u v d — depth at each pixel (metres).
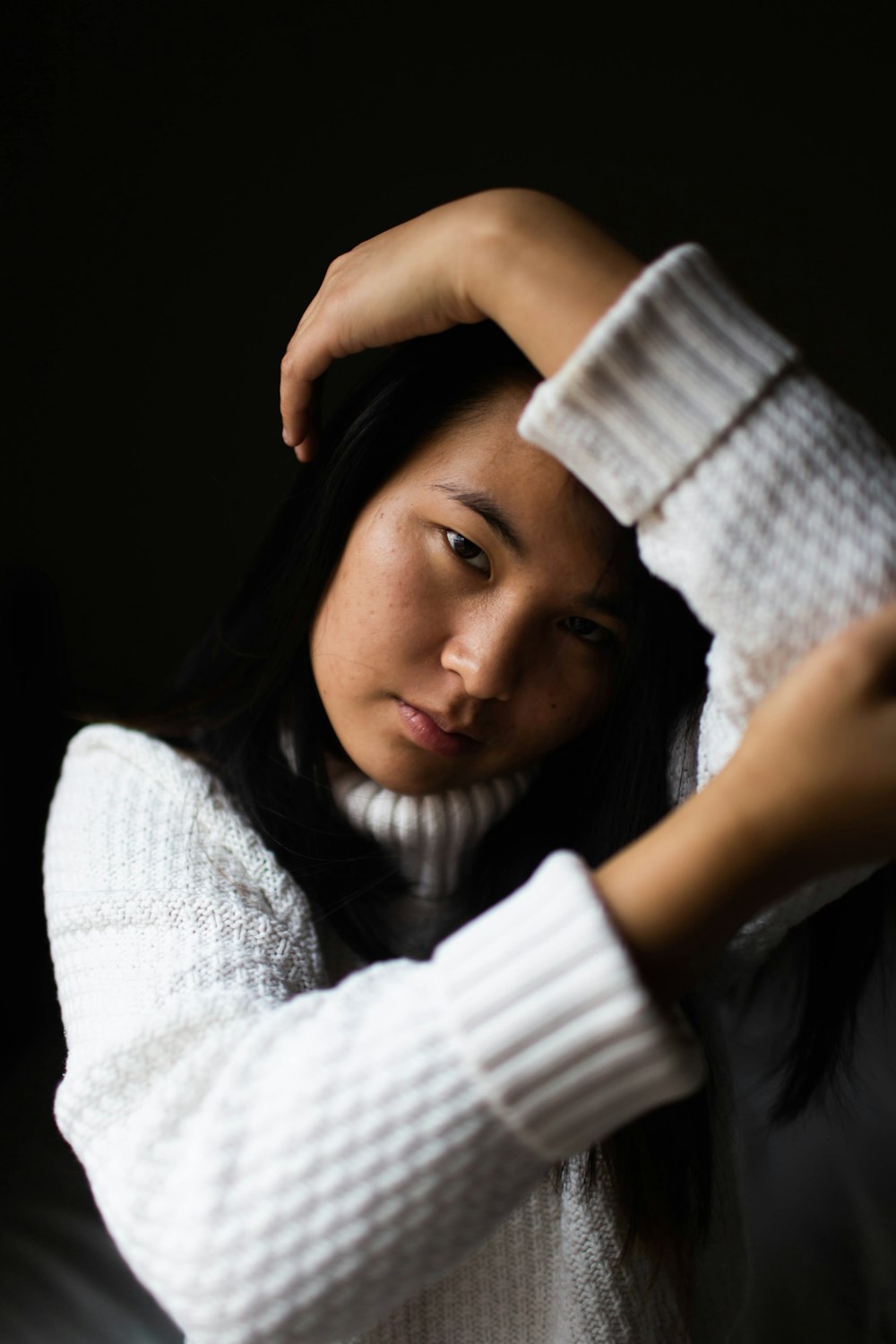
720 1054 0.86
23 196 1.61
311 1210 0.43
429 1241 0.43
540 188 1.69
